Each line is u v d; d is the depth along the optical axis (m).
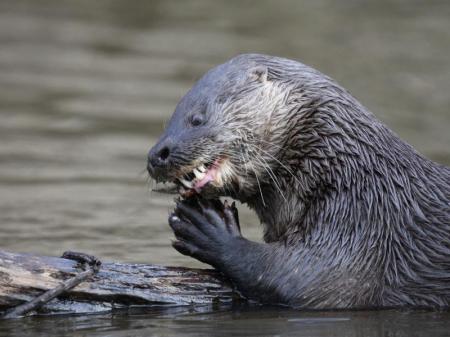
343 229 19.33
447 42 49.12
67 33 53.09
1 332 17.30
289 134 20.06
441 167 20.67
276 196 20.36
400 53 47.28
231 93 20.20
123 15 57.03
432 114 38.59
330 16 54.69
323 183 19.77
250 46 49.22
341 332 17.41
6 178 31.62
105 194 29.89
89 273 18.27
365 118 20.19
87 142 36.22
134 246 23.97
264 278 19.14
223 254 19.27
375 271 19.16
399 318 18.31
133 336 17.11
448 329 17.61
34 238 24.75
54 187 30.59
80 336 17.09
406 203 19.66
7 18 55.34
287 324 17.86
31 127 38.12
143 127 38.16
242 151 20.14
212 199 20.41
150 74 45.69
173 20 55.66
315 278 19.05
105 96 42.62
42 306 18.34
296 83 20.31
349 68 44.91
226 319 18.22
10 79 45.25
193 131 19.97
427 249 19.41
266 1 58.97
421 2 57.09
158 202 29.09
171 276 19.22
